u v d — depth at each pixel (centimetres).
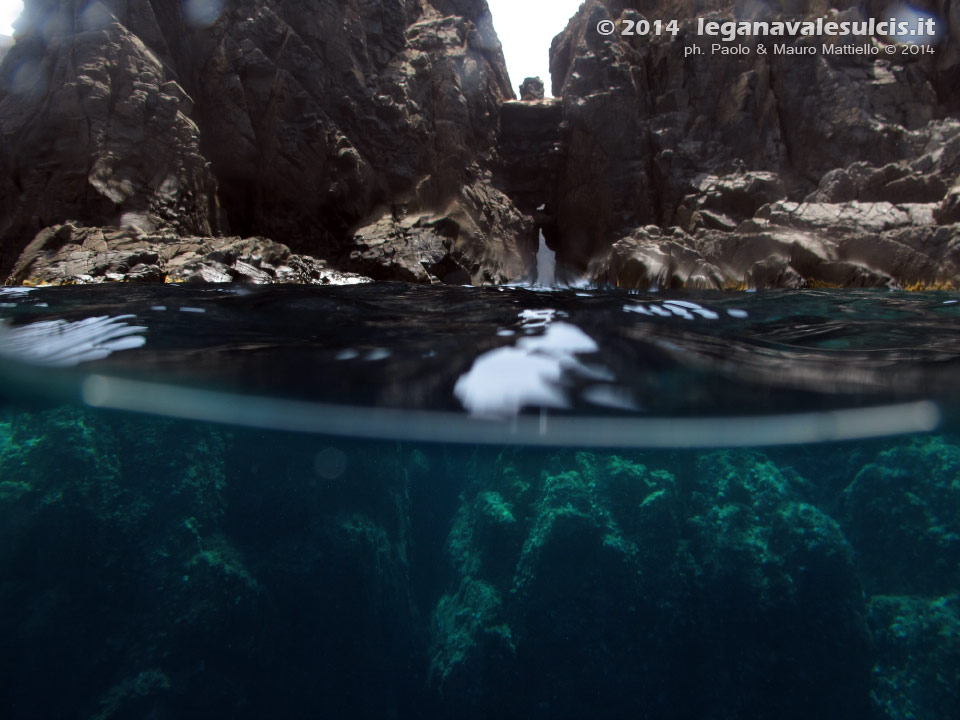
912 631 366
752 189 1224
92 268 752
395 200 1271
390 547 404
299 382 282
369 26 1362
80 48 1010
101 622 315
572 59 1612
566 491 383
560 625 359
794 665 354
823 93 1284
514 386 281
